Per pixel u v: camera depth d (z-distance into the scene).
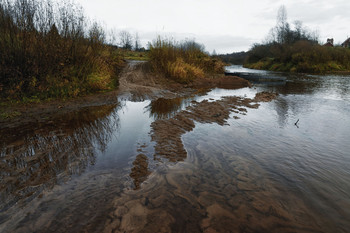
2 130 4.14
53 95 6.91
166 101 7.41
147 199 2.13
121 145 3.50
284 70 30.66
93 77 8.41
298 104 7.38
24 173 2.56
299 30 44.00
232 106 6.64
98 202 2.06
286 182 2.52
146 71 13.35
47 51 7.01
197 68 14.64
